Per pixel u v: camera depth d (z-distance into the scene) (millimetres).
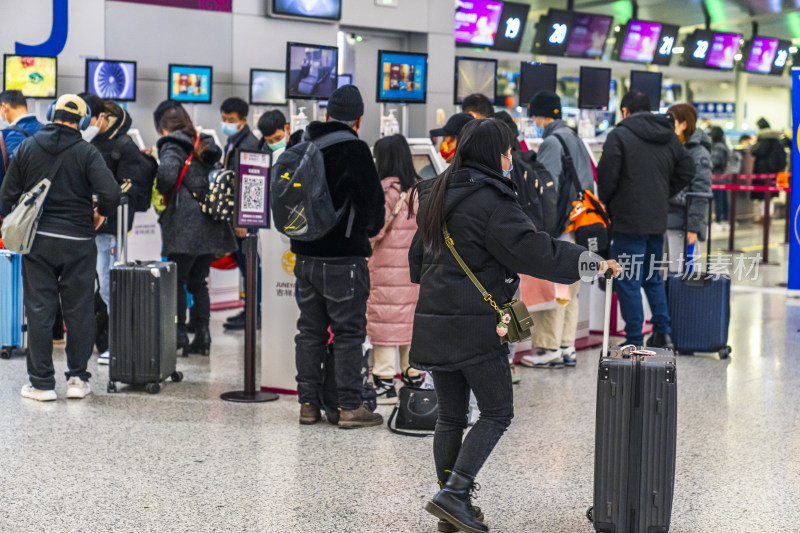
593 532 3311
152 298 5148
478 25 14492
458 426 3279
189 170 5965
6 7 8742
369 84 11914
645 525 3080
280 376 5262
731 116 21062
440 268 3121
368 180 4348
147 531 3246
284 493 3645
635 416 3066
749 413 4965
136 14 9617
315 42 11023
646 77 8492
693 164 6133
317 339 4609
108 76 8578
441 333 3105
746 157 16672
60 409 4852
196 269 6223
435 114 12148
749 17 18641
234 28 10367
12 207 4887
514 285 3211
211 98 9414
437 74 12141
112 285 5164
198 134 6578
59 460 4016
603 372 3080
